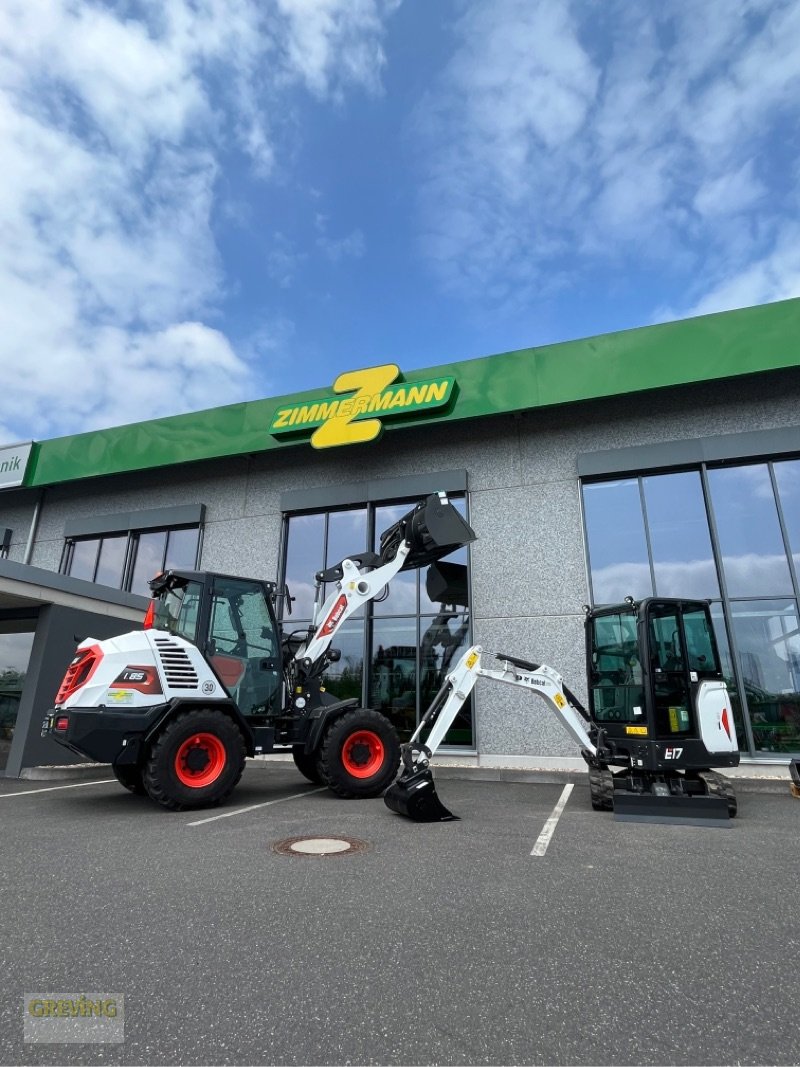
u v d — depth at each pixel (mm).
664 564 10164
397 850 4938
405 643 11391
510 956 2953
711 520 10000
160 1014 2402
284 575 12789
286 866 4465
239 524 13422
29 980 2689
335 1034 2270
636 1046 2205
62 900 3729
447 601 11180
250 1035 2258
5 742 9930
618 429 10930
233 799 7438
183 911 3541
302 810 6684
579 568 10578
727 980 2717
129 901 3709
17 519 15695
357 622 11750
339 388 12375
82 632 10531
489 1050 2172
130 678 6680
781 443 9734
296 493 12898
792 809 7062
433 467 12039
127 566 14219
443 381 11406
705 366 10023
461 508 11688
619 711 7418
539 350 11109
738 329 9961
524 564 10938
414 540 8742
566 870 4406
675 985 2668
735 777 8703
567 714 7500
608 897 3814
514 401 11070
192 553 13703
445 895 3834
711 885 4078
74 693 6703
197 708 7031
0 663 10445
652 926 3344
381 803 7172
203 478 14062
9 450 15477
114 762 6551
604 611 7883
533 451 11398
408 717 11023
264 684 7746
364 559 8922
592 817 6445
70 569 14938
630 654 7402
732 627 9516
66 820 6137
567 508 10922
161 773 6469
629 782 6934
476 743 10398
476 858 4711
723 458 10016
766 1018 2398
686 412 10570
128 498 14672
